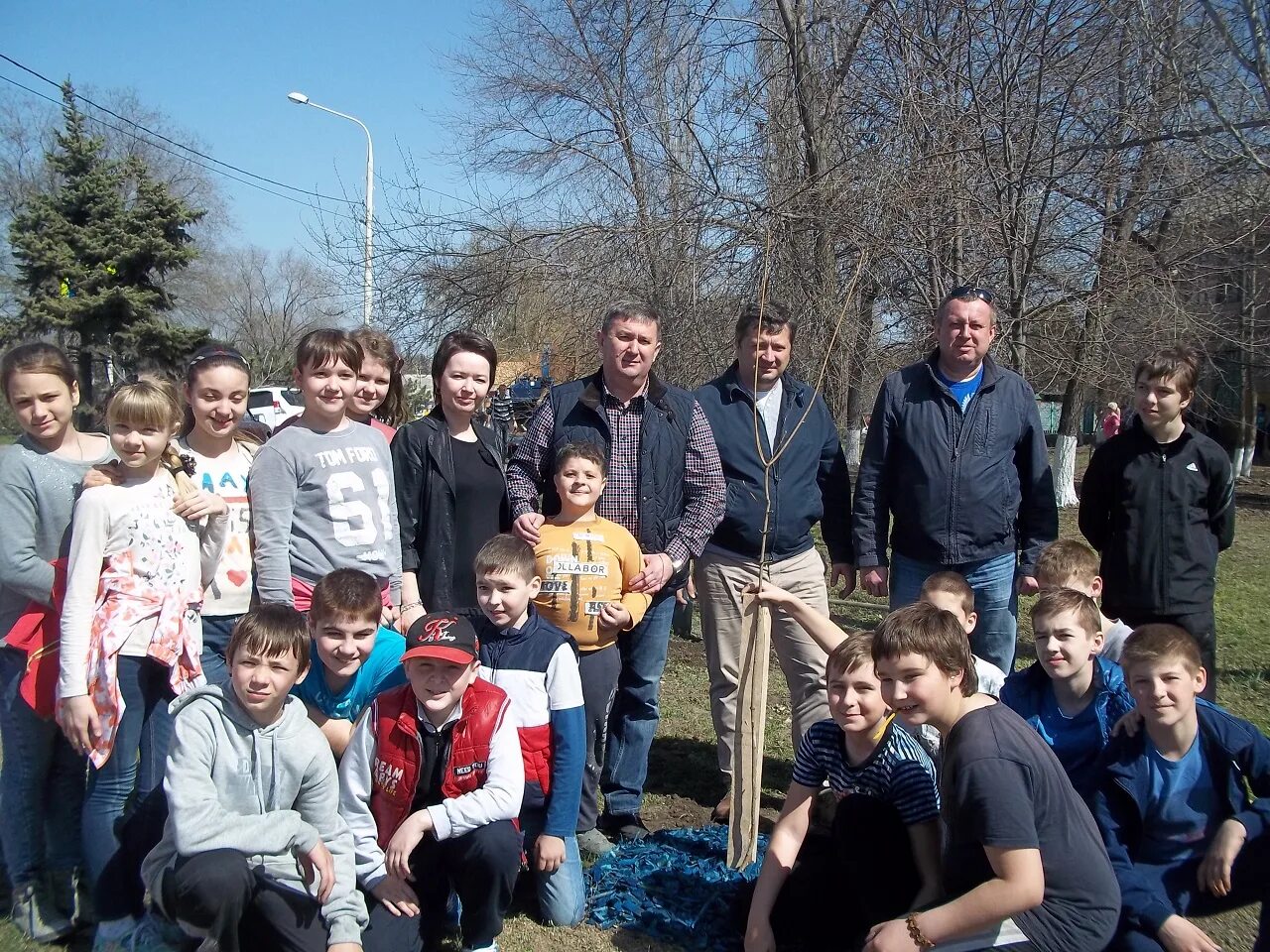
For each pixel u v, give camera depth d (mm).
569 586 3600
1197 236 7613
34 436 3150
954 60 7223
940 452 4008
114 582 3025
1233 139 7121
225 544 3344
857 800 3041
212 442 3430
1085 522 4426
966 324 3941
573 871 3312
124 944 2945
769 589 3629
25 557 3027
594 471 3676
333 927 2781
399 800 2996
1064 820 2557
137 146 34062
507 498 4016
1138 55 7035
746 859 3518
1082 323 7562
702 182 8617
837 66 8062
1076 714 3307
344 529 3443
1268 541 13828
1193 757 2949
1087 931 2551
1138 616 4188
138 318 27094
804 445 4195
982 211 6996
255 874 2752
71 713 2902
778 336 4090
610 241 9445
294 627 2791
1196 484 4086
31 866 3133
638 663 3996
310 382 3459
